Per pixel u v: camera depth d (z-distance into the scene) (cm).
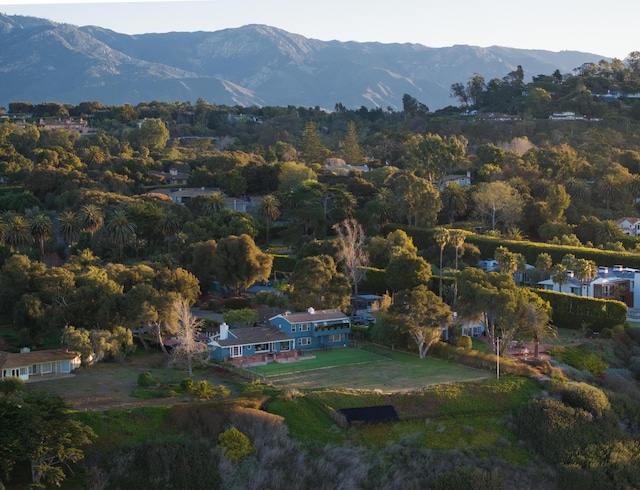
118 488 7181
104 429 7644
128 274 11731
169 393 8550
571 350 10631
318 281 11706
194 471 7388
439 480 7600
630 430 8925
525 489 7719
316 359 10281
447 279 12531
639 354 11031
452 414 8619
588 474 8000
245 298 13075
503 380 9350
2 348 10319
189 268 13688
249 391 8694
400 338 10919
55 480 6781
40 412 7012
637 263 14050
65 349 9781
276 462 7594
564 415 8675
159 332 10500
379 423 8294
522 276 14500
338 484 7469
